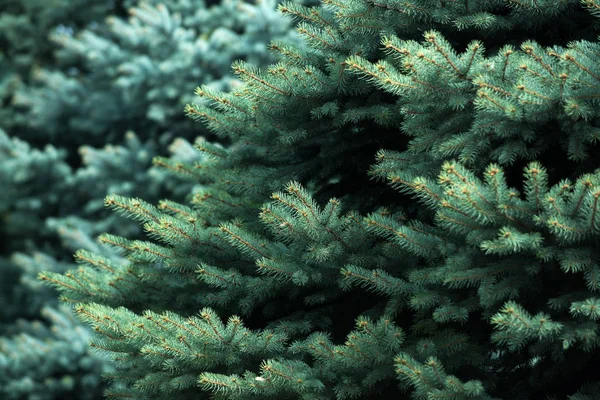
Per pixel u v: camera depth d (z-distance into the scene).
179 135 9.66
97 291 4.23
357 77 3.86
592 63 3.05
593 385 3.47
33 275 10.48
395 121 3.96
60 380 9.26
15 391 9.20
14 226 11.52
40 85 12.19
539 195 3.01
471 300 3.44
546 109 3.13
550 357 3.68
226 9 9.54
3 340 9.99
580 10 3.92
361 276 3.48
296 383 3.40
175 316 3.66
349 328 4.14
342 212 4.46
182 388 3.73
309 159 4.57
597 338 3.03
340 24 3.82
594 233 2.97
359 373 3.50
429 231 3.59
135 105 9.84
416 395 3.21
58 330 9.27
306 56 4.02
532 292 3.41
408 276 3.59
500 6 3.82
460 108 3.48
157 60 9.48
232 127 4.18
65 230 9.31
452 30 3.89
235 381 3.38
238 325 3.53
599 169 3.07
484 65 3.28
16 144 10.93
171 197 9.55
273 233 3.80
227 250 4.04
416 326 3.62
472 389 3.11
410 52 3.31
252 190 4.25
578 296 3.19
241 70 3.71
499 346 3.71
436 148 3.51
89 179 9.91
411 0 3.64
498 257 3.38
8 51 12.92
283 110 3.92
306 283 3.90
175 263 3.95
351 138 4.30
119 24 9.50
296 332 3.86
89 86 10.84
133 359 3.99
